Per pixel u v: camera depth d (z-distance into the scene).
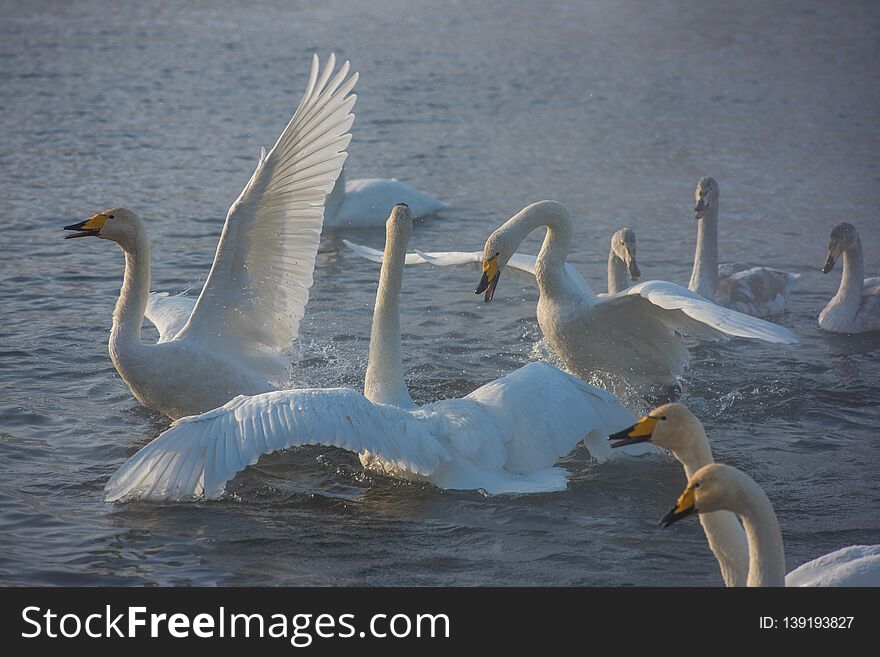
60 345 15.94
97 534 10.60
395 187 25.00
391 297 12.27
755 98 38.16
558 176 28.28
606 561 10.30
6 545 10.33
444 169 28.88
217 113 33.41
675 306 12.07
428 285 19.66
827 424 13.86
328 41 46.84
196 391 13.09
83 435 12.97
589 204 25.72
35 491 11.48
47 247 20.83
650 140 32.34
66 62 40.31
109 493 10.43
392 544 10.56
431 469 10.57
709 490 7.65
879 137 32.91
